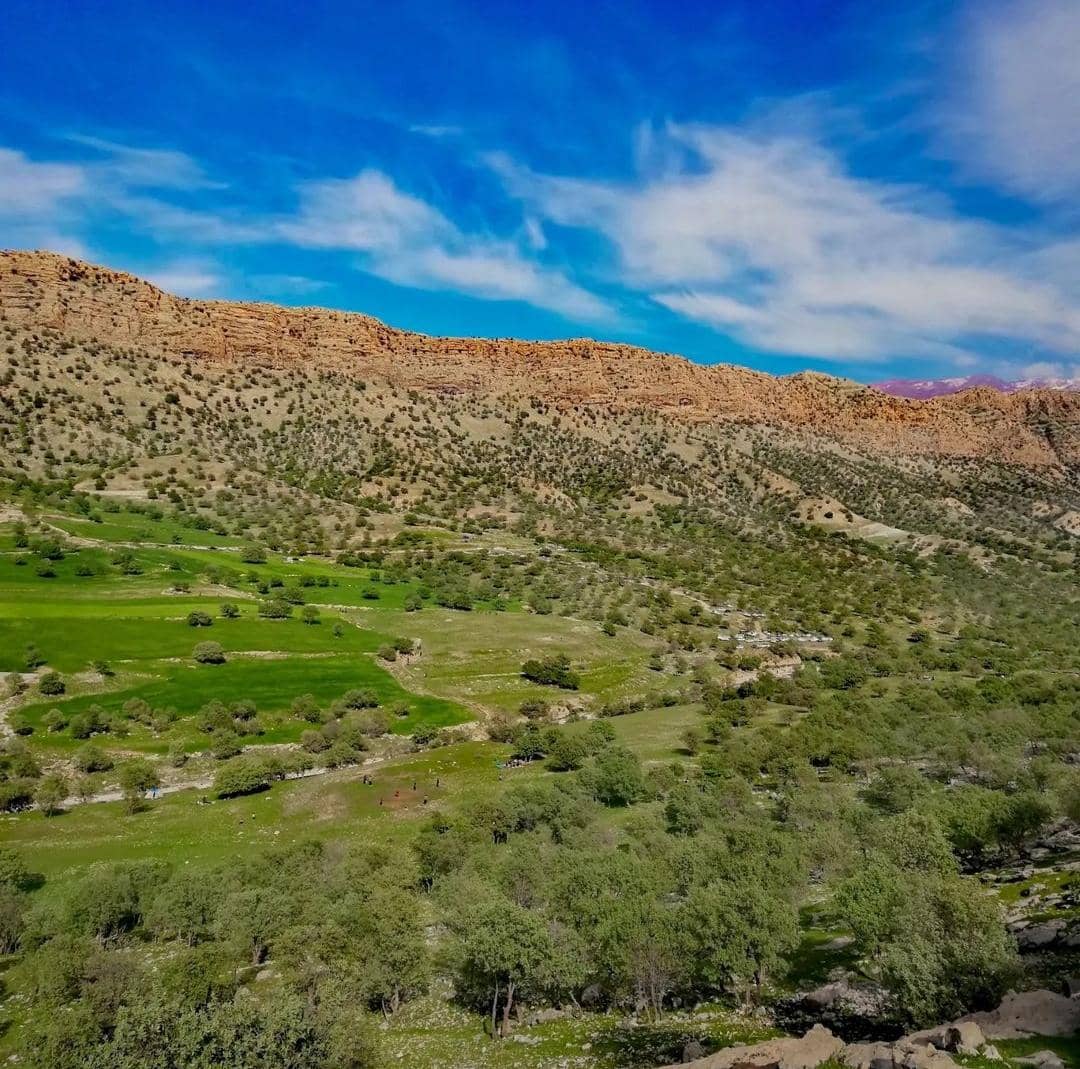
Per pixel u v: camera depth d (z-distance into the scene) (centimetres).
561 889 4259
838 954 3938
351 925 3950
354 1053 2825
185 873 5291
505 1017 3506
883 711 10369
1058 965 3066
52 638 11038
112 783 8094
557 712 11525
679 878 4612
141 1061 2325
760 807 7012
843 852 5269
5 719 8919
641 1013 3566
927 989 2695
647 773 8394
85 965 3609
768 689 12325
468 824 6184
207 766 8650
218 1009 2591
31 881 5772
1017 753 8594
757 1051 2450
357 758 9156
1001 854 5697
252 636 12550
